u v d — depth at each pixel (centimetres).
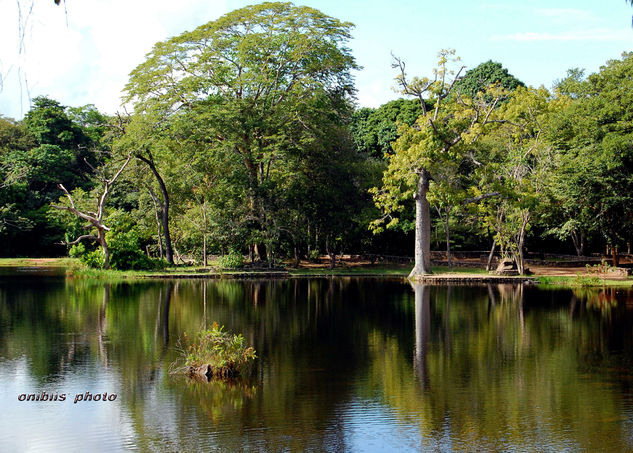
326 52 4781
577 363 1775
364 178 5156
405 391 1500
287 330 2248
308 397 1451
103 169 5122
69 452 1140
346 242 5284
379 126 5906
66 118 7025
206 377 1611
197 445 1173
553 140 4469
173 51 4734
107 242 4434
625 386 1545
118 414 1331
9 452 1142
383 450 1152
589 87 4512
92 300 2973
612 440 1198
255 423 1281
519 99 5000
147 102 4744
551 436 1218
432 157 3794
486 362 1784
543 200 4175
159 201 5138
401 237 5672
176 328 2230
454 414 1341
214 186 4762
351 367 1720
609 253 5853
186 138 4669
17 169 6131
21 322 2336
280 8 4825
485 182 4175
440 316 2584
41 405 1386
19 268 5094
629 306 2869
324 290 3553
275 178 5019
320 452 1143
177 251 5181
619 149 3869
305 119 4825
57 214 5875
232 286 3734
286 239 4809
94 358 1777
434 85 3925
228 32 4866
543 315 2614
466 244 5944
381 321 2450
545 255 5634
